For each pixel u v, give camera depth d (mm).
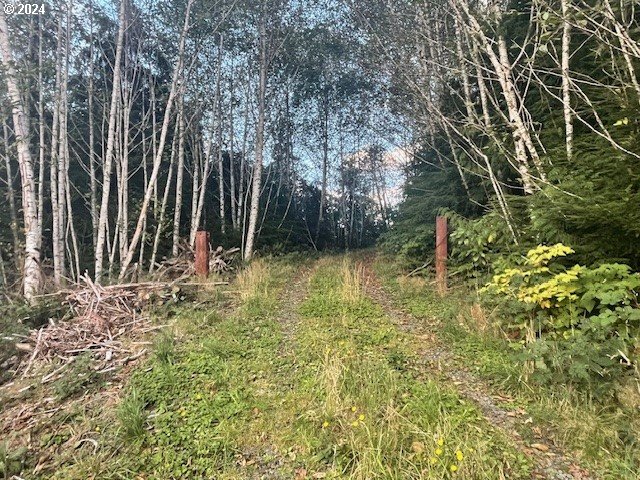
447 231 6926
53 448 2963
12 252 9859
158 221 11539
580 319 3434
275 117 19391
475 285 5801
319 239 25266
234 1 11141
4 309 5824
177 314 5891
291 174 24172
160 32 12023
